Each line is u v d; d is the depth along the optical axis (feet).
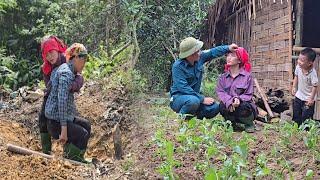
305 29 46.75
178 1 41.34
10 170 15.57
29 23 46.39
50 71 17.70
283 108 29.86
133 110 23.27
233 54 21.11
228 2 43.19
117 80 27.61
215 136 18.15
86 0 40.50
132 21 37.52
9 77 37.40
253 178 13.98
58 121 17.38
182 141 17.31
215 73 42.63
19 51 46.03
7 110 24.91
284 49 32.37
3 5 41.88
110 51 37.60
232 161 14.03
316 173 14.19
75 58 17.37
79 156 17.75
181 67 20.88
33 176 15.40
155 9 40.60
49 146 18.51
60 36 41.01
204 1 44.70
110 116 22.57
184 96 20.61
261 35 36.68
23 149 17.22
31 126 22.94
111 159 18.47
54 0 45.91
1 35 45.93
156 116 22.68
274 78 34.09
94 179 15.60
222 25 48.55
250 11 35.96
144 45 40.70
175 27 41.37
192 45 20.54
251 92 20.99
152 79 40.01
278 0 33.40
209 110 21.01
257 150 16.78
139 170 15.40
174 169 15.01
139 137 19.86
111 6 38.70
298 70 24.04
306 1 45.75
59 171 16.05
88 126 18.11
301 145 17.22
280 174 13.73
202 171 14.67
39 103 25.48
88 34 40.52
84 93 26.48
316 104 29.60
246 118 20.76
